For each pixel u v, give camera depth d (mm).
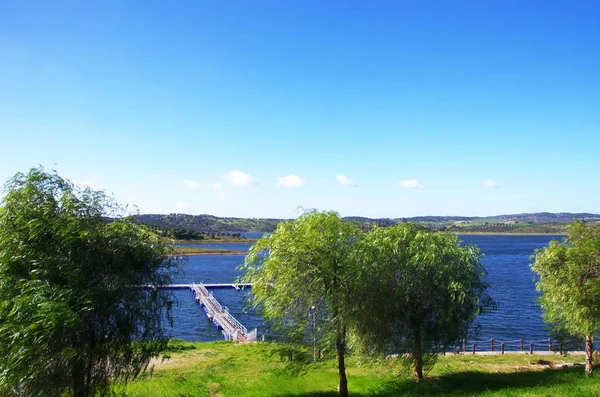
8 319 12297
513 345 39719
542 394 18141
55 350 12953
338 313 19250
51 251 13727
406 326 22344
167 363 28406
